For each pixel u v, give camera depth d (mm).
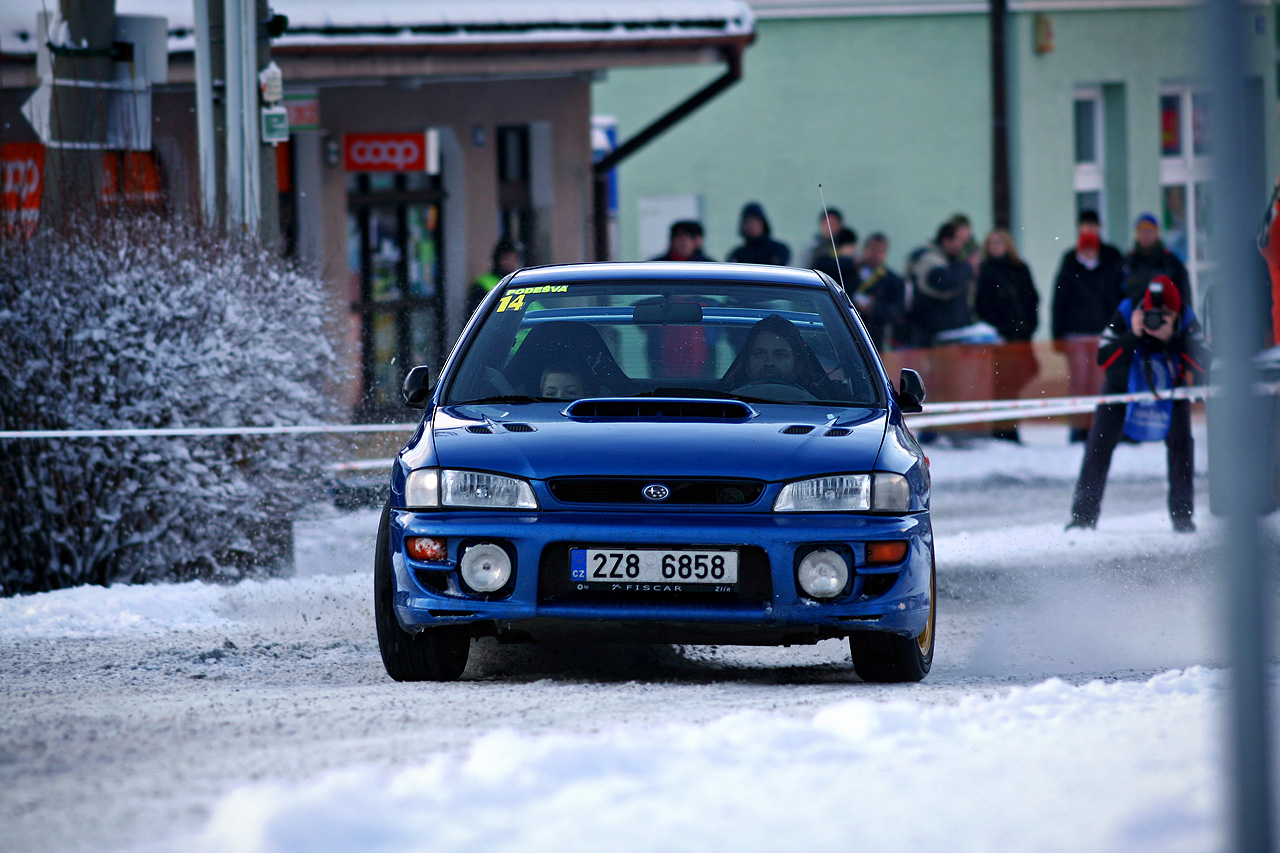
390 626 20828
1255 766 8789
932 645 22031
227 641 25141
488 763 12938
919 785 12375
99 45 37594
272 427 33500
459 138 68188
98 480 32438
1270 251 41188
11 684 21219
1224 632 8930
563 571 19688
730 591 19547
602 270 25109
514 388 22828
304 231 62406
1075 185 87062
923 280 63219
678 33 67562
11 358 32250
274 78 38625
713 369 22984
